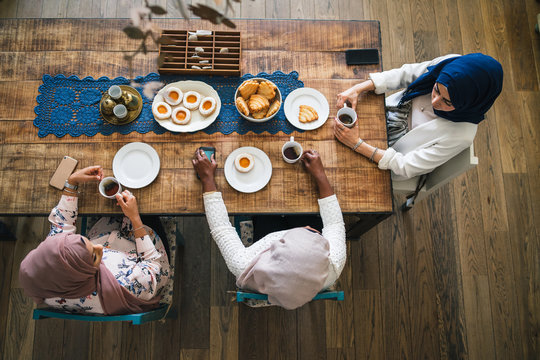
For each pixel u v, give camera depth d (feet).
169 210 5.06
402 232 7.72
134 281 4.75
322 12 8.54
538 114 8.29
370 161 5.33
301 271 4.21
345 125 5.24
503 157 8.09
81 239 4.25
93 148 5.19
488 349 7.29
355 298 7.39
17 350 6.88
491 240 7.75
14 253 7.22
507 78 8.45
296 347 7.13
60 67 5.44
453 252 7.68
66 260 4.11
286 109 5.40
